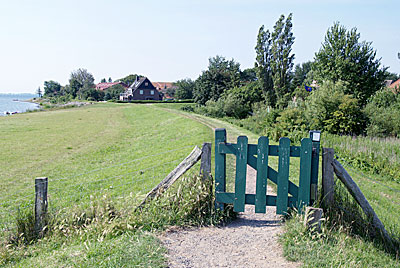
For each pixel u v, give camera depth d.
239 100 50.25
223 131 5.78
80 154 19.73
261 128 23.94
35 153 20.08
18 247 5.35
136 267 4.04
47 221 5.81
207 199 5.93
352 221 5.30
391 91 26.69
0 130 30.45
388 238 5.12
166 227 5.47
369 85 29.88
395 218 6.71
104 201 6.04
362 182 10.59
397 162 12.05
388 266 4.33
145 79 98.50
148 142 23.22
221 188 5.91
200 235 5.28
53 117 44.47
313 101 22.95
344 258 4.32
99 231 5.36
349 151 13.68
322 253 4.44
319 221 4.91
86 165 16.64
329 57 31.12
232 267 4.23
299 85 66.88
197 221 5.75
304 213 5.38
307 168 5.44
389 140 18.03
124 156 18.75
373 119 21.34
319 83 32.31
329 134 19.19
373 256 4.54
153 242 4.77
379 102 26.47
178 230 5.43
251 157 5.69
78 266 4.13
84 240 5.26
